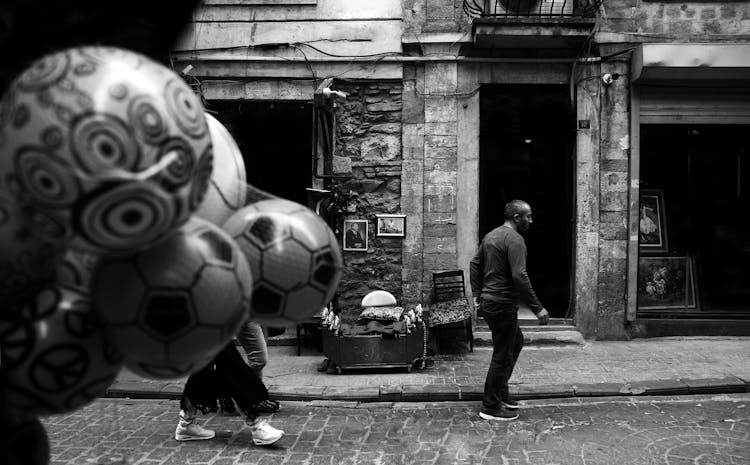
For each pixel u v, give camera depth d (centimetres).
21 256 107
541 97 778
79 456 390
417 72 757
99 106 86
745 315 771
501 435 432
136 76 92
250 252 131
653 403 509
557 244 794
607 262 754
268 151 805
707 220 788
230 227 134
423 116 758
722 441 413
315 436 434
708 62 715
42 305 114
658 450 398
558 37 712
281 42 758
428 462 383
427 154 758
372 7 757
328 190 721
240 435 433
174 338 108
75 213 88
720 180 784
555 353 683
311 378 593
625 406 501
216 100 763
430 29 751
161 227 95
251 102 768
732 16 752
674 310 783
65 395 117
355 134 765
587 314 753
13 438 128
